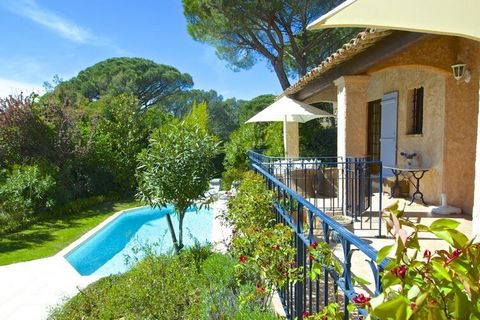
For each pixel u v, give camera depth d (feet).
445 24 9.23
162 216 43.29
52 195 38.99
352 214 19.51
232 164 50.08
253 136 52.24
